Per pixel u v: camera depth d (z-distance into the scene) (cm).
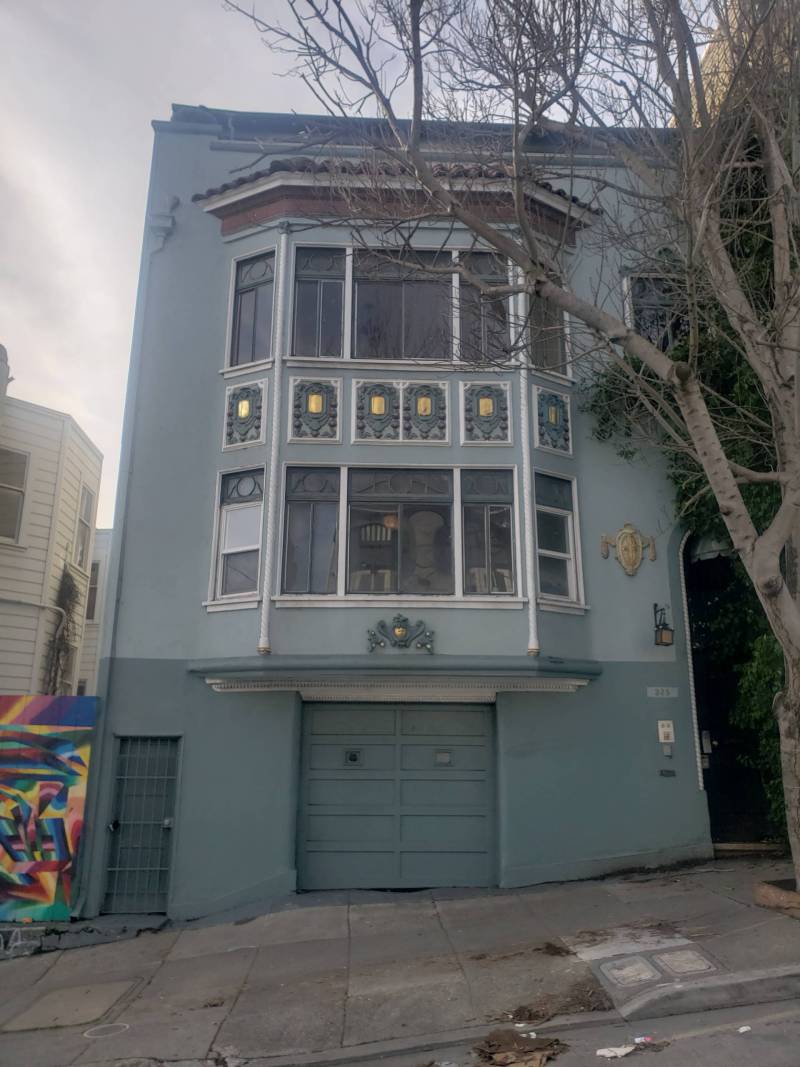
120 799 1062
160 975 835
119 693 1080
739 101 885
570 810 1081
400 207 1029
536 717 1101
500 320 1043
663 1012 622
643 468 1194
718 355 1116
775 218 892
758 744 1148
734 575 1202
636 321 1227
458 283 1170
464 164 1151
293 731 1072
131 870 1044
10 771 1034
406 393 1134
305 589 1074
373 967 782
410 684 1069
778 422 854
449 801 1094
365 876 1067
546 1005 650
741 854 1113
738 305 885
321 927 916
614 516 1176
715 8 947
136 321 1191
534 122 896
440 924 903
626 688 1128
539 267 895
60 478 1641
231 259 1214
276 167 1168
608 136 974
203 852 1040
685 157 884
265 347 1165
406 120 1120
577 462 1181
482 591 1088
